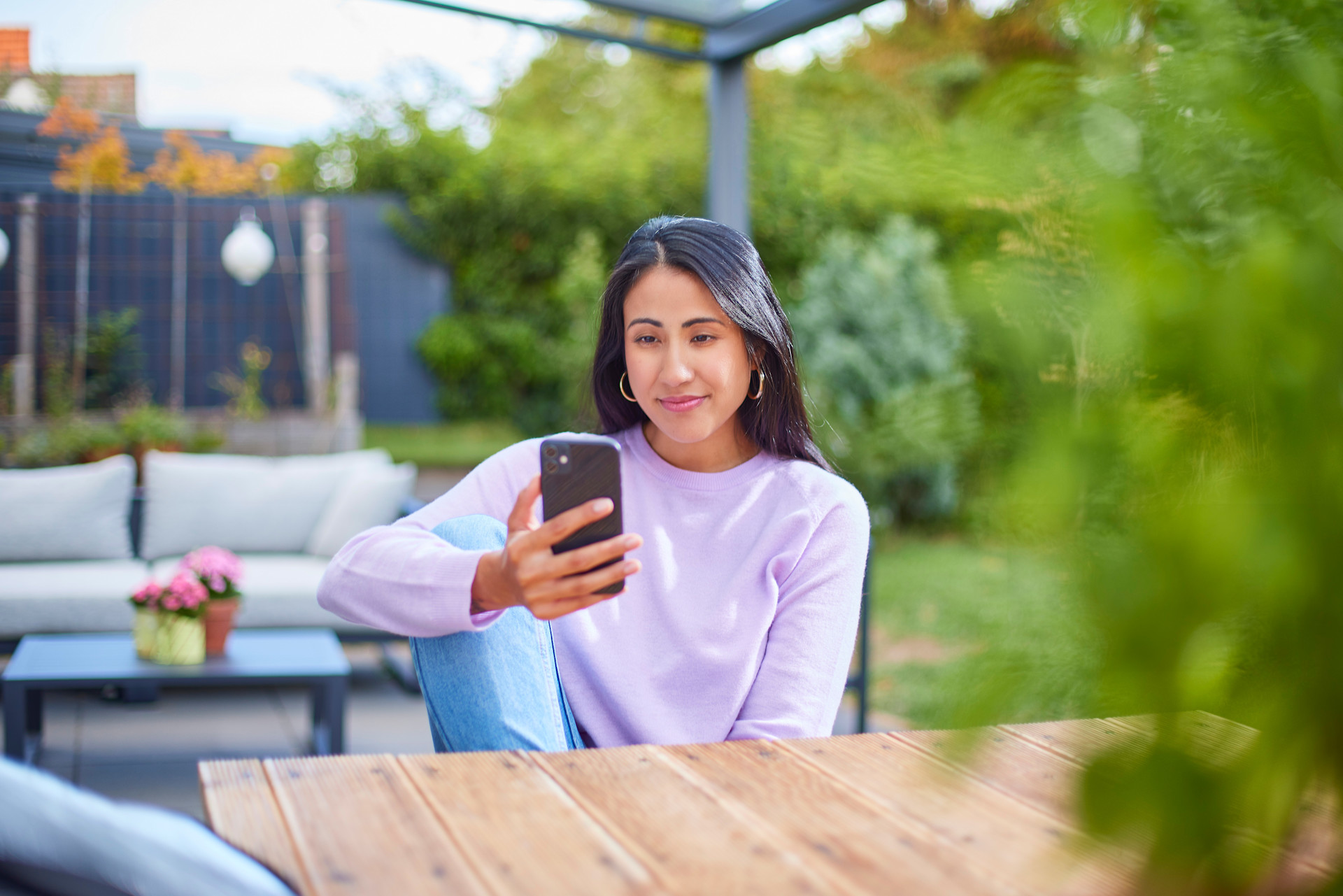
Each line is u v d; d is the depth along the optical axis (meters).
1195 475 0.39
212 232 9.70
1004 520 0.39
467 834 0.74
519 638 1.29
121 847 0.61
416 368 10.47
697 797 0.83
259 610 4.13
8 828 0.58
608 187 10.00
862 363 7.03
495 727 1.22
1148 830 0.41
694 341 1.36
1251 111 0.43
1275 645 0.40
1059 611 0.39
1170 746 0.40
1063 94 0.43
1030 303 0.39
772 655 1.36
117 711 3.99
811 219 8.71
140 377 9.34
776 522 1.40
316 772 0.87
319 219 9.70
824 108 10.08
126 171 9.85
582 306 9.42
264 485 4.82
